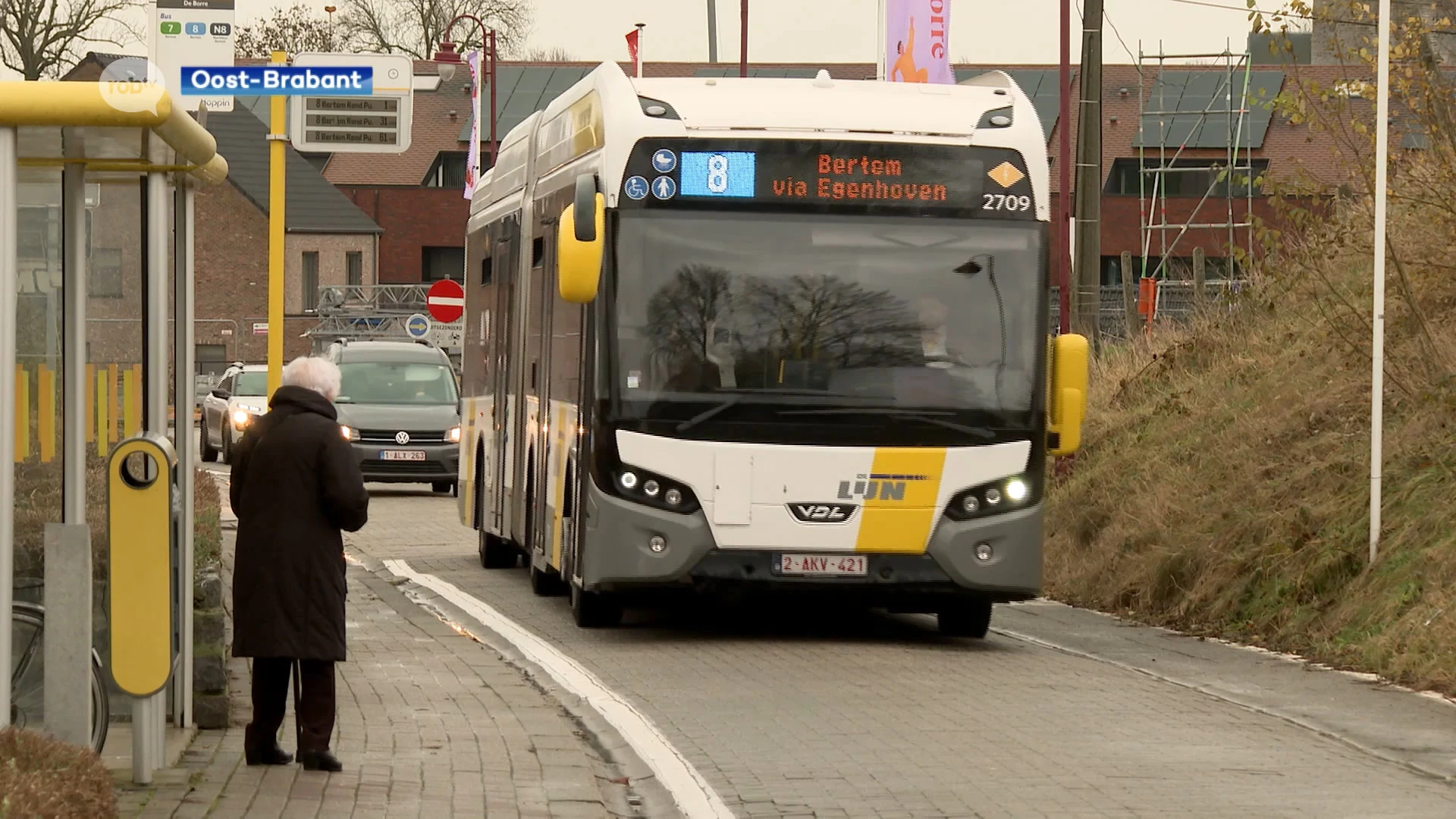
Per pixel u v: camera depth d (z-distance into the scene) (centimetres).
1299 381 3944
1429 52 3531
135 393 1877
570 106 3369
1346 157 3716
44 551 1719
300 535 1877
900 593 2939
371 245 16625
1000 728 2291
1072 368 2980
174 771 1838
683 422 2905
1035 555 2952
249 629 1875
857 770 2017
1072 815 1797
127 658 1730
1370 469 3225
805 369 2922
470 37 16225
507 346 4006
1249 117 10938
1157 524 3741
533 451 3603
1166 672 2816
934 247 2961
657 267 2925
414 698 2414
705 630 3247
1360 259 4369
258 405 8225
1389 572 3019
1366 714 2428
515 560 4341
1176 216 13675
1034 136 3006
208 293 16588
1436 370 3516
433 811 1736
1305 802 1862
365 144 2714
